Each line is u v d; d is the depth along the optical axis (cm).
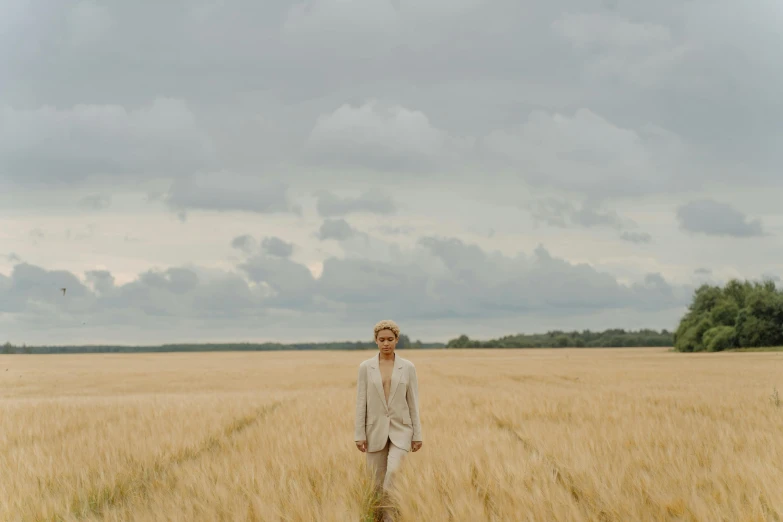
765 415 1254
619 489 554
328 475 666
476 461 686
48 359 9825
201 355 11938
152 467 759
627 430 997
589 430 1011
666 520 485
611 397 1780
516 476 604
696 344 9306
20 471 723
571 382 2777
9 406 1742
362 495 592
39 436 1100
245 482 621
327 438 971
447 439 945
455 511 507
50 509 565
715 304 9519
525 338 16438
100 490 635
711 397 1736
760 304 8406
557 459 724
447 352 11294
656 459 715
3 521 545
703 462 704
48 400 2156
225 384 3306
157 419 1288
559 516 489
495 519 494
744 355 6806
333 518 500
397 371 645
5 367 6544
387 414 636
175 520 502
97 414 1470
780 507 482
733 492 536
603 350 11819
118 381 3803
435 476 620
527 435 995
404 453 624
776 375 3253
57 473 706
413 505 529
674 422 1126
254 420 1341
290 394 2258
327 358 9312
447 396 1931
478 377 3400
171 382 3588
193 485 621
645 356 7631
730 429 970
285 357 10044
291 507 525
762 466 609
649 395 1852
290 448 848
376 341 656
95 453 853
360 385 651
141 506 554
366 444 646
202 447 932
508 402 1666
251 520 508
